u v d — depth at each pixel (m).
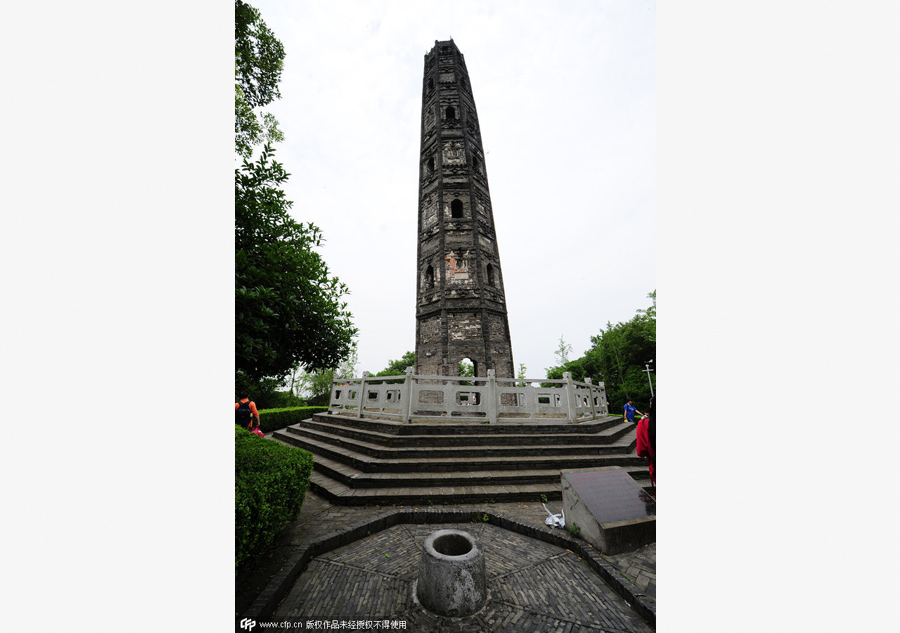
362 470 6.31
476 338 12.40
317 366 5.62
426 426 7.36
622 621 2.89
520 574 3.57
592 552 3.84
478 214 14.59
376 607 3.03
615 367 29.41
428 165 16.08
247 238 4.37
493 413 7.81
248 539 3.03
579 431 8.01
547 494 5.59
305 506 5.35
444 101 16.42
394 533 4.49
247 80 6.24
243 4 5.61
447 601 2.93
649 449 4.77
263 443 4.76
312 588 3.29
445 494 5.46
